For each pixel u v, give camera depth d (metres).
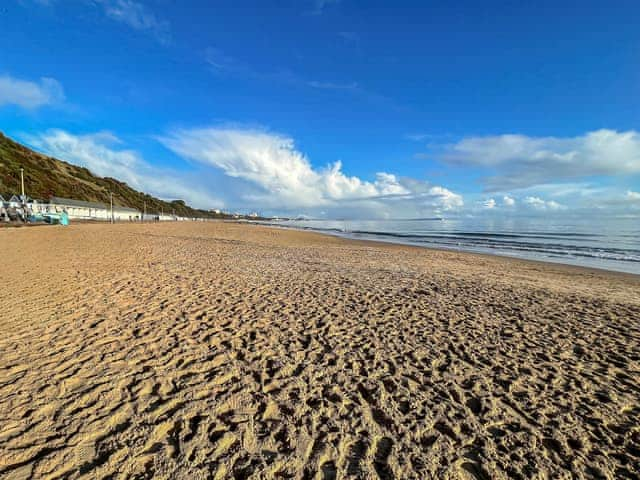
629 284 10.15
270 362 3.71
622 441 2.61
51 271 8.33
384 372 3.60
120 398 2.87
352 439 2.50
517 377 3.61
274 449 2.35
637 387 3.46
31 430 2.40
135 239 19.72
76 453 2.20
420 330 4.96
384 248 20.92
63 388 2.97
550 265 14.41
